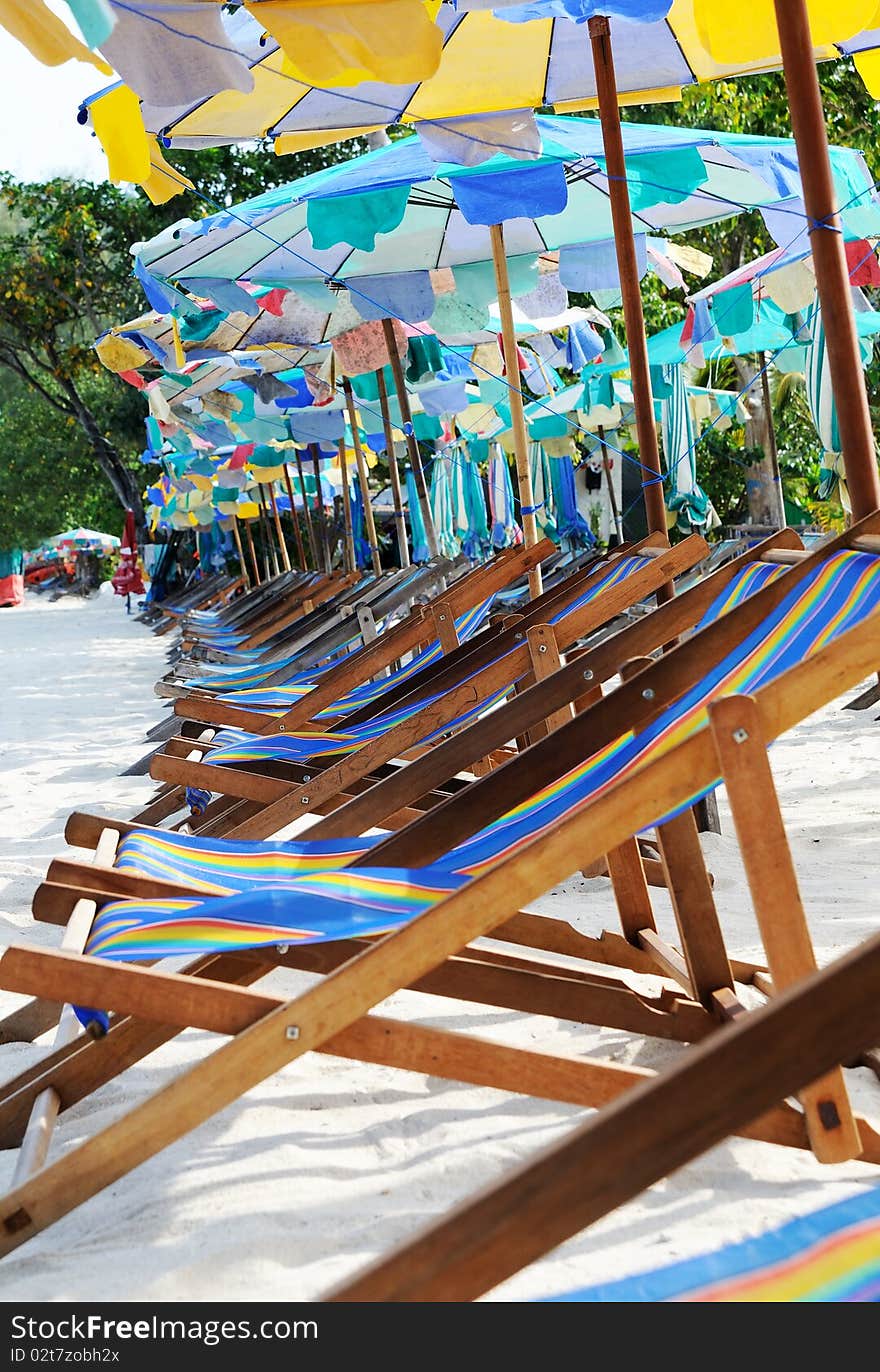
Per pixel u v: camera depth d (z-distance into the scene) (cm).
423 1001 348
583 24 511
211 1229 233
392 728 437
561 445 1188
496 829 276
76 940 245
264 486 1819
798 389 1316
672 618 344
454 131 532
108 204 2450
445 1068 230
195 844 326
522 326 961
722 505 1516
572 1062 233
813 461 1396
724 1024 276
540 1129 267
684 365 1148
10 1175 257
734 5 380
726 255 1395
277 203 569
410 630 595
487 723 338
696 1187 234
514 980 271
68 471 3259
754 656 280
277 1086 302
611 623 750
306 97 515
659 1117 131
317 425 1166
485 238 705
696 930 283
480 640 512
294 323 820
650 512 514
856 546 290
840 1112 226
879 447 1230
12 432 3247
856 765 623
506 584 594
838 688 202
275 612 1199
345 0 348
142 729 1009
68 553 4397
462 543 1388
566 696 342
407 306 707
